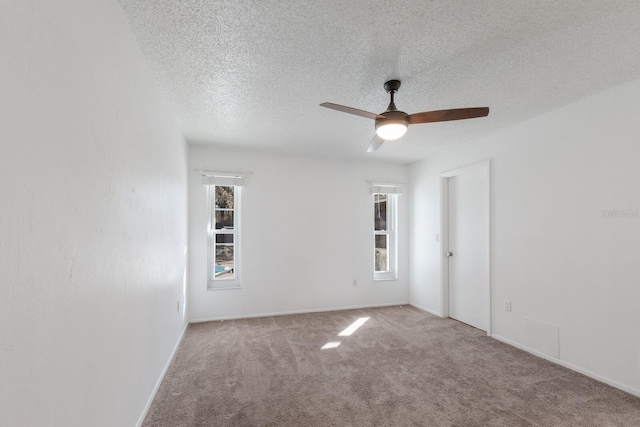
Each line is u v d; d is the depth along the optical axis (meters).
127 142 1.64
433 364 2.77
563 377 2.52
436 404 2.14
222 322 4.02
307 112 2.91
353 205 4.83
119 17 1.52
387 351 3.07
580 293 2.62
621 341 2.33
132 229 1.71
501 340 3.36
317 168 4.66
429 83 2.36
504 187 3.36
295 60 2.03
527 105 2.76
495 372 2.61
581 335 2.60
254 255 4.32
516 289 3.20
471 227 3.96
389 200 5.18
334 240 4.71
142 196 1.91
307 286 4.55
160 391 2.29
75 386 1.09
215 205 4.32
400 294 5.05
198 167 4.11
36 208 0.88
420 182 4.88
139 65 1.85
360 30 1.73
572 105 2.71
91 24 1.23
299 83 2.35
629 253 2.30
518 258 3.18
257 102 2.69
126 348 1.61
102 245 1.32
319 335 3.53
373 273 4.91
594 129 2.54
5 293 0.76
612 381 2.38
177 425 1.90
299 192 4.57
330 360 2.85
